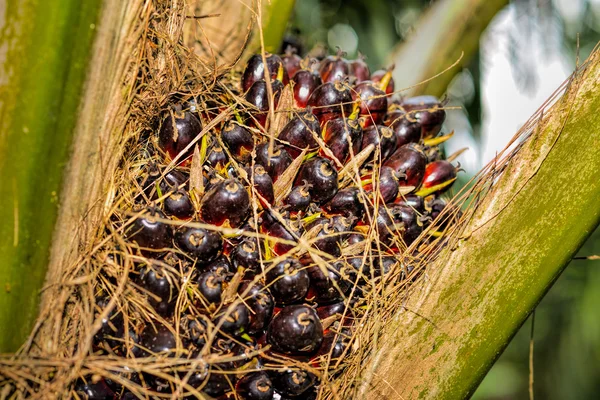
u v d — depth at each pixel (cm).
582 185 54
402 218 57
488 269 54
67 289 50
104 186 52
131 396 51
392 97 67
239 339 52
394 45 102
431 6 81
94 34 49
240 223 53
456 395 54
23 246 48
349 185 58
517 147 55
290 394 52
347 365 54
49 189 49
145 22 53
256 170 54
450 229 56
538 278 54
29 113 47
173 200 53
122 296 50
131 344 50
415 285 55
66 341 50
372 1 100
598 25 101
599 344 107
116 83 52
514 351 141
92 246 51
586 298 109
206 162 55
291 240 53
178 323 50
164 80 56
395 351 54
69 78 48
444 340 54
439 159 67
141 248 51
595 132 53
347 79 60
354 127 57
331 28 108
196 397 50
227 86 60
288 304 53
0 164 47
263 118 58
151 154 56
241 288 52
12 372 48
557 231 54
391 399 54
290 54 65
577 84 54
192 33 63
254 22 64
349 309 55
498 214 54
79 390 50
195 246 51
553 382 113
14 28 47
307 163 56
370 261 54
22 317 48
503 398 148
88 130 50
